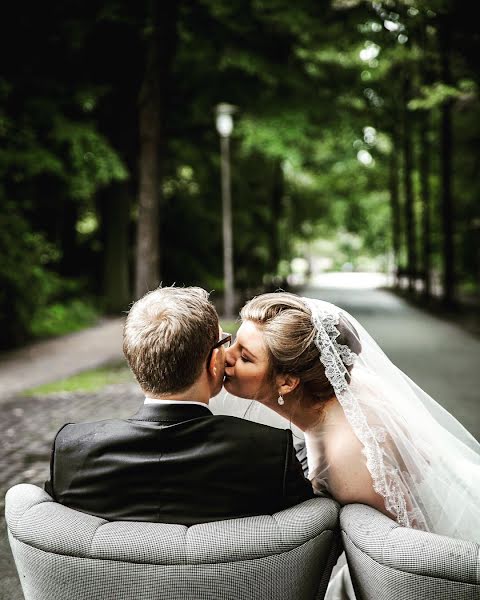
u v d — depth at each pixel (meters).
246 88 19.86
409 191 33.00
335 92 20.33
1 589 2.97
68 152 16.27
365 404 1.75
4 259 13.98
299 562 1.40
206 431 1.45
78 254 26.80
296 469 1.50
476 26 13.65
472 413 7.04
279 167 34.34
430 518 1.81
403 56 15.23
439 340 14.66
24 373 11.02
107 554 1.35
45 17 14.54
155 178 12.05
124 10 13.45
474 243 33.03
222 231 32.47
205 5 15.33
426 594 1.34
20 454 5.59
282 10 14.62
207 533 1.37
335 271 99.94
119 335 17.14
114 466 1.44
